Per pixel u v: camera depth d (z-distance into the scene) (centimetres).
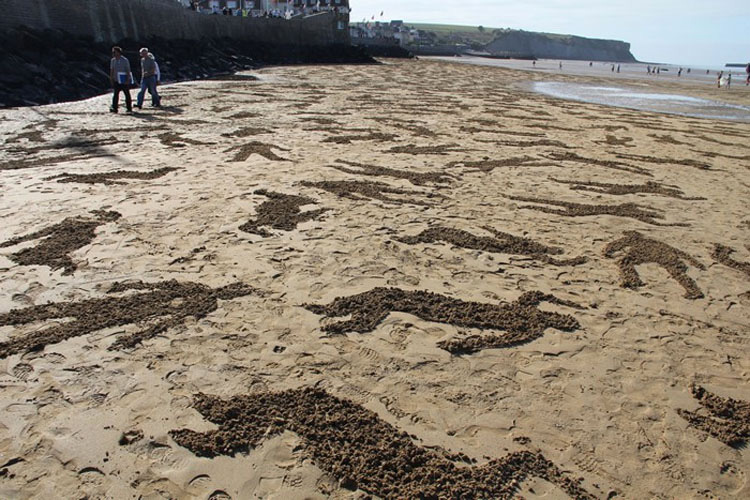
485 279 596
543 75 5422
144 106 1734
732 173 1177
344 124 1539
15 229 657
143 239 645
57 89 1889
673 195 972
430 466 337
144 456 331
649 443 367
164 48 3067
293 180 926
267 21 5038
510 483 328
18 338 441
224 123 1470
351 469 331
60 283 532
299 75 3428
